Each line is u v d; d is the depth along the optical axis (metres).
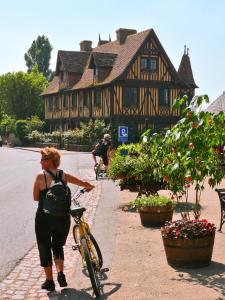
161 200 9.89
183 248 6.63
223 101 35.28
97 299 5.49
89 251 5.80
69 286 6.03
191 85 48.59
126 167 12.24
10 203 13.66
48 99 61.28
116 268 6.73
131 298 5.48
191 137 6.61
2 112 75.12
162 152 7.44
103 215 11.31
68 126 55.59
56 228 5.88
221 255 7.32
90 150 44.94
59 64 56.25
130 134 45.12
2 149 53.06
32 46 105.25
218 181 7.04
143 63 45.75
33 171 24.75
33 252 8.03
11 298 5.65
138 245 8.14
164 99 46.72
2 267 7.09
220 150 6.83
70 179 6.14
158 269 6.65
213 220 10.28
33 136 58.09
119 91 44.91
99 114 47.47
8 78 73.62
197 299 5.39
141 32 47.91
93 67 48.59
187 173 7.09
